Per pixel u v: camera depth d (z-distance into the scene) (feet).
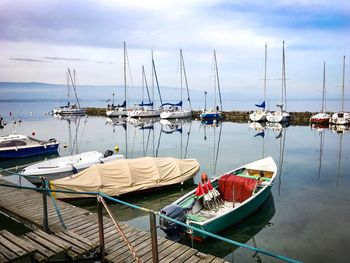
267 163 59.06
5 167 86.94
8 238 26.94
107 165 54.03
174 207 37.45
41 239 27.81
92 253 28.94
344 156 97.09
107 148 113.60
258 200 45.62
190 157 97.19
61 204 43.55
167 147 115.55
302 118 211.61
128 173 54.24
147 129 172.45
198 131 163.53
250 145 119.44
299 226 44.19
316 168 80.69
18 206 42.52
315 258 35.73
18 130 166.20
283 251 37.47
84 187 50.47
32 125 192.65
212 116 214.48
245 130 167.43
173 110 230.89
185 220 37.78
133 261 28.04
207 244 38.01
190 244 38.22
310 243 39.29
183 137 141.28
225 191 48.91
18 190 51.34
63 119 237.04
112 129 172.24
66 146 114.73
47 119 237.04
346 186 63.87
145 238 32.65
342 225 44.42
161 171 57.57
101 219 28.25
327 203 53.52
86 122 213.05
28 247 25.34
